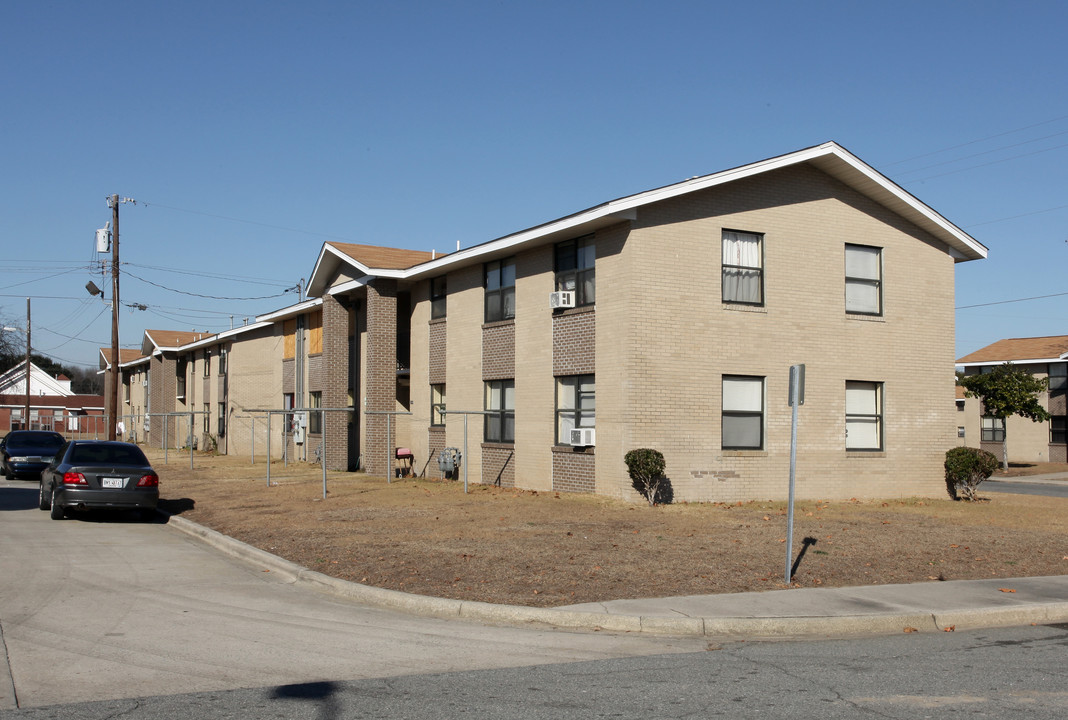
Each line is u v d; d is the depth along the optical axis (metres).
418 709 6.16
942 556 12.59
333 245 30.05
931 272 22.56
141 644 7.90
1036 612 9.42
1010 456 47.03
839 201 21.39
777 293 20.41
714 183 19.22
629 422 18.66
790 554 10.43
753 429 20.11
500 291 23.81
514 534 14.12
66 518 17.84
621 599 9.55
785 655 7.80
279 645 7.94
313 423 35.59
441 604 9.30
